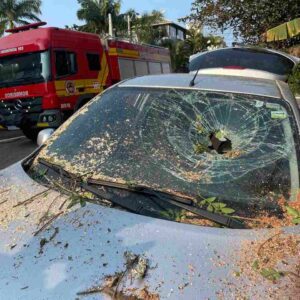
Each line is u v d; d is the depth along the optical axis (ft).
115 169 8.25
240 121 9.02
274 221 6.89
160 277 5.64
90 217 6.78
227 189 7.63
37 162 9.00
